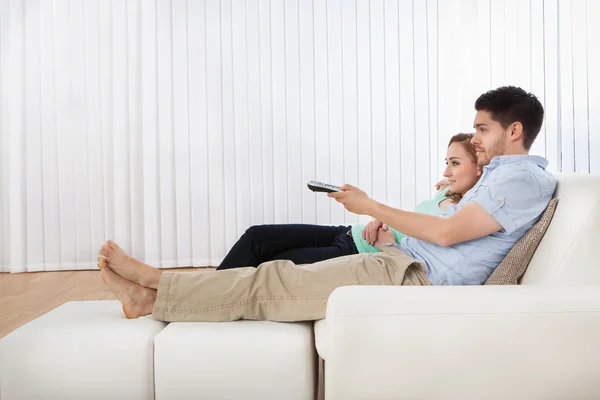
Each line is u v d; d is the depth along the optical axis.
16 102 5.10
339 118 5.30
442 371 1.36
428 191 5.35
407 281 1.79
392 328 1.36
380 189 5.34
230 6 5.20
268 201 5.28
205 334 1.63
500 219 1.72
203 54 5.20
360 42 5.28
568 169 4.24
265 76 5.24
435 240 1.75
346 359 1.36
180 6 5.17
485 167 1.86
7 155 5.12
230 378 1.62
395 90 5.31
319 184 1.91
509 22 4.95
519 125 1.86
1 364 1.63
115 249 1.86
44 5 5.09
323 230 2.37
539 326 1.37
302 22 5.25
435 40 5.30
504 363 1.36
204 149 5.24
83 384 1.64
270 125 5.26
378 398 1.37
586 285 1.52
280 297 1.75
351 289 1.45
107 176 5.19
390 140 5.33
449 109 5.31
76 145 5.16
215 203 5.26
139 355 1.63
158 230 5.24
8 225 5.13
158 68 5.18
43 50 5.11
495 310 1.37
